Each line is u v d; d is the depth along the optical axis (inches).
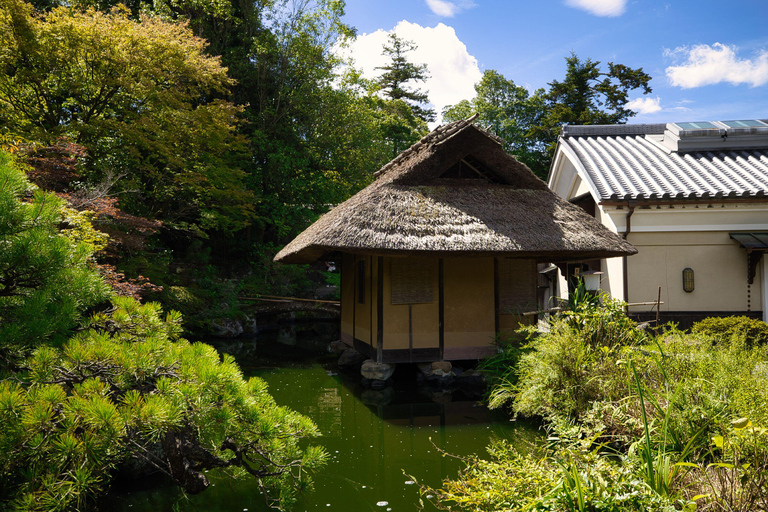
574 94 1074.1
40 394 100.3
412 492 166.6
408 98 1573.6
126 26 472.7
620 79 1084.5
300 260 491.2
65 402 102.0
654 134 538.6
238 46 820.6
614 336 230.1
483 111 1195.9
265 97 828.0
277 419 133.4
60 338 122.8
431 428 239.0
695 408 143.7
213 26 816.9
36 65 454.9
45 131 426.3
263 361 436.8
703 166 430.3
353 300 423.5
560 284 555.8
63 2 620.4
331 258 556.1
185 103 537.6
